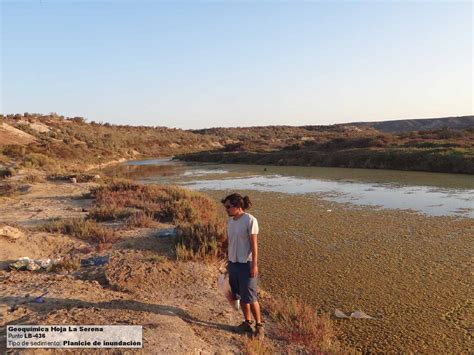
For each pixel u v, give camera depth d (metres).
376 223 11.90
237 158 50.72
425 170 29.05
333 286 6.97
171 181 28.66
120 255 7.78
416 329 5.39
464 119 114.31
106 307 5.03
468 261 8.08
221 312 5.60
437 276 7.30
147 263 7.16
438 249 9.00
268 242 9.98
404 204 15.07
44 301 5.11
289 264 8.22
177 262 7.52
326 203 15.91
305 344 4.98
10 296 5.26
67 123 88.44
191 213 11.70
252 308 5.02
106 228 10.10
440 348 4.91
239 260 4.91
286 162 42.41
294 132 128.12
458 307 6.00
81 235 9.30
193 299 6.01
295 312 5.71
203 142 110.00
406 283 7.01
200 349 4.28
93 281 6.28
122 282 6.37
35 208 13.96
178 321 4.87
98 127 101.81
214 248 8.19
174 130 134.25
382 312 5.93
